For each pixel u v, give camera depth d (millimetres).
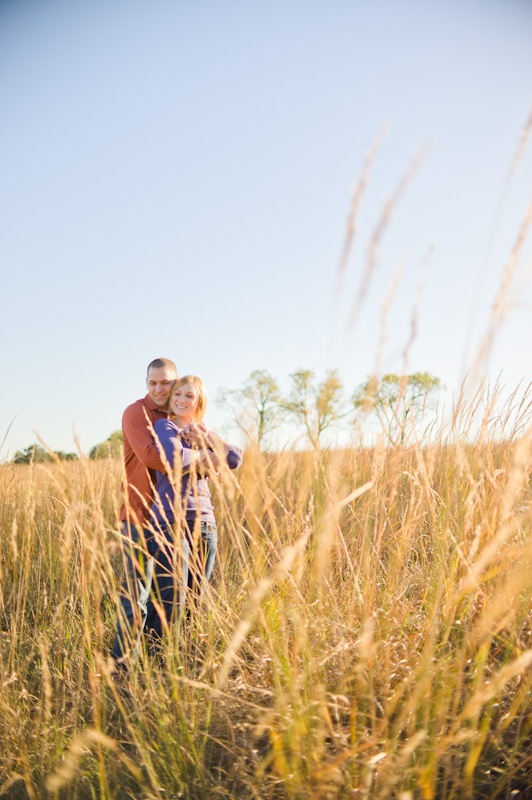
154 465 3221
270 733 1837
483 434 2611
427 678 1850
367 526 2236
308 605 2115
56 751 2131
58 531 3676
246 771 1898
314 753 1692
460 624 2207
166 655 2461
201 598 2658
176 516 2523
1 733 2268
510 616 1951
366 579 2129
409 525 2432
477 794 1736
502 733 1911
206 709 2193
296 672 1938
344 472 2535
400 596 2324
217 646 2652
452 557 2281
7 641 2818
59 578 3396
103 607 3527
